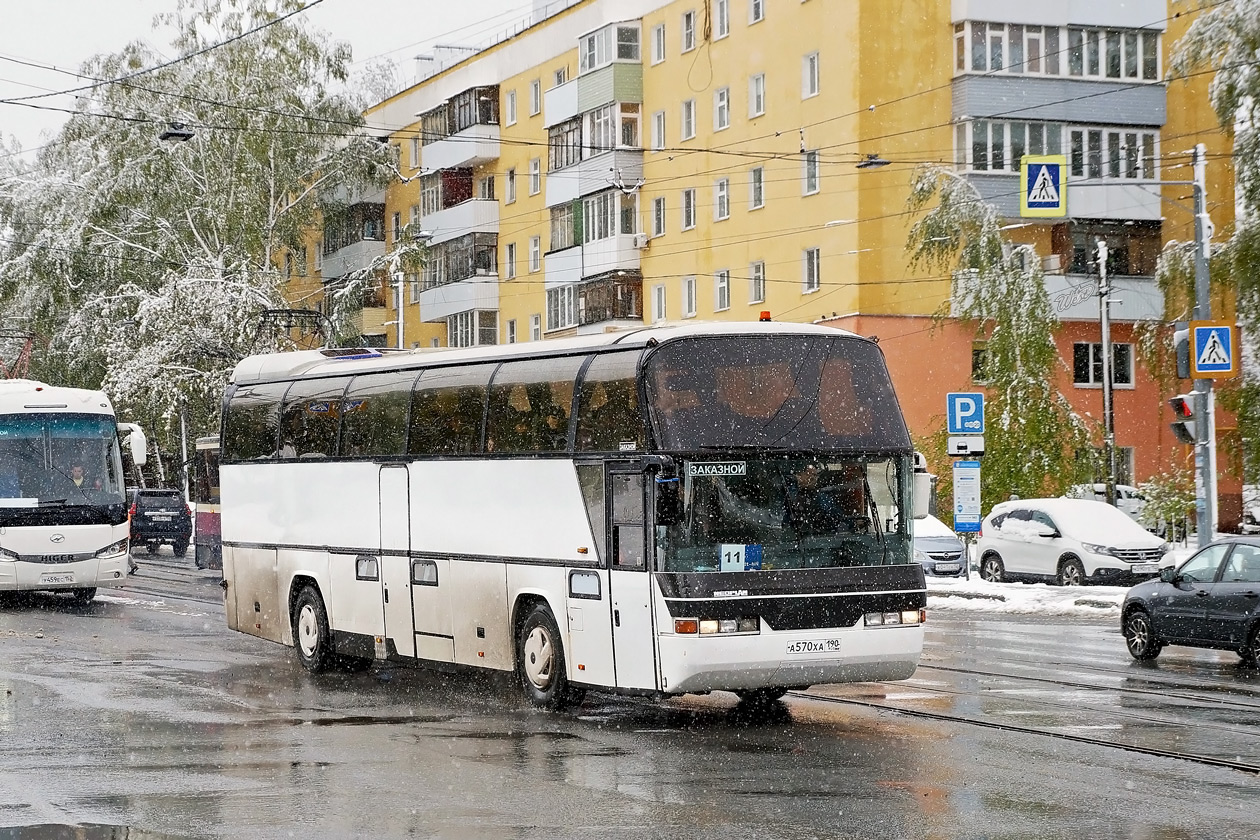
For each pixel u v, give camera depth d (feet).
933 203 161.79
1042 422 135.85
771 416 44.86
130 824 31.04
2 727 44.57
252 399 67.05
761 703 49.47
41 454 89.92
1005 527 114.52
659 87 194.80
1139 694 51.26
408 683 57.16
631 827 30.63
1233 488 168.25
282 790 34.81
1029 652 66.08
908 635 45.19
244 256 183.83
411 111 252.42
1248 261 116.37
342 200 201.67
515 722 46.21
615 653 45.11
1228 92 117.29
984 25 164.14
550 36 217.36
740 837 29.66
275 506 64.59
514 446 50.29
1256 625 58.80
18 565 88.17
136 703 50.19
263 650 68.33
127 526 92.22
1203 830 30.04
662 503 42.75
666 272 193.57
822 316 168.04
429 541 54.44
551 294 213.66
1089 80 167.12
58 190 188.96
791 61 172.04
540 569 48.55
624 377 45.32
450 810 32.45
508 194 229.04
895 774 36.42
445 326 245.86
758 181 178.19
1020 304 137.18
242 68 184.75
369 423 58.44
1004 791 34.14
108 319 180.34
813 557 44.50
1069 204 166.09
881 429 46.11
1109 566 105.29
